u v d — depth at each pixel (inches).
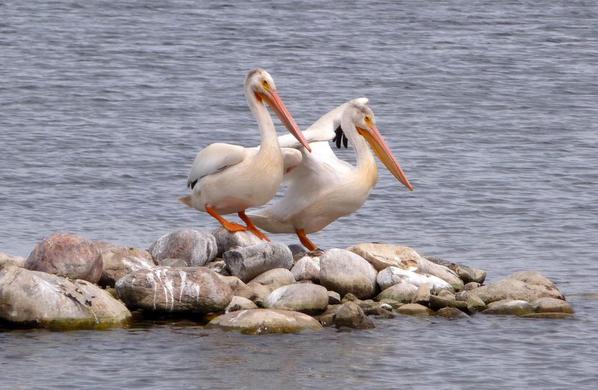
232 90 1307.8
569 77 1433.3
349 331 535.2
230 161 586.9
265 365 485.7
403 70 1453.0
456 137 1101.7
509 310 571.2
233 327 529.7
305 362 490.6
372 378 475.5
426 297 578.6
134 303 548.1
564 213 839.1
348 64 1482.5
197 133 1096.2
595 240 767.1
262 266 582.9
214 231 614.5
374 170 612.7
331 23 1791.3
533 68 1486.2
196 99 1253.1
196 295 545.6
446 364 494.3
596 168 981.8
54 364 480.7
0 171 925.2
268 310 538.0
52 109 1182.3
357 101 621.3
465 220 818.8
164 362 486.6
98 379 465.7
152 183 906.7
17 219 795.4
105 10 1857.8
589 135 1123.3
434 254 732.7
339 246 749.3
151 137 1070.4
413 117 1193.4
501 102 1280.8
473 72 1451.8
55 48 1531.7
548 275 674.2
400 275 587.2
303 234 623.5
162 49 1547.7
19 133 1066.1
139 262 583.2
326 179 604.7
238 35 1668.3
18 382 459.8
